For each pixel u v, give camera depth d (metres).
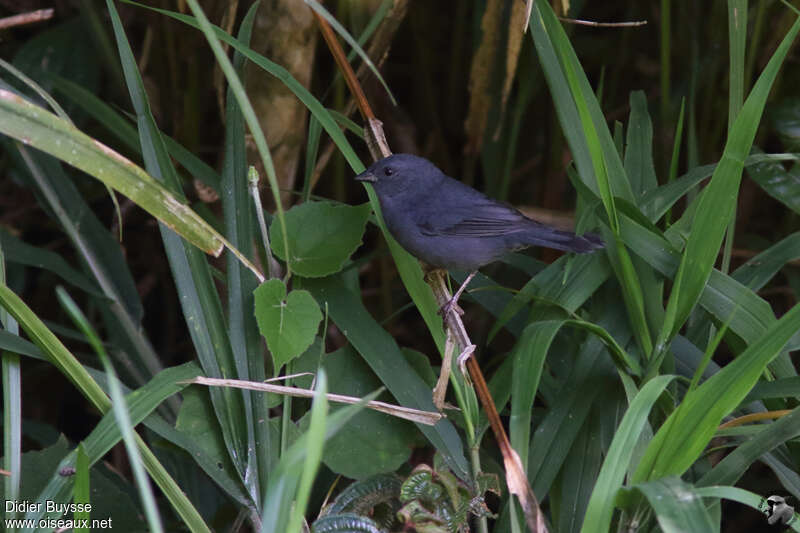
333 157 11.27
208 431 6.81
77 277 8.84
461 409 6.71
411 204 8.70
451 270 8.91
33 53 11.46
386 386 7.16
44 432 10.40
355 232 7.52
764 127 10.32
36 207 12.26
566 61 6.68
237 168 7.42
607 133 7.80
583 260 7.82
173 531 8.38
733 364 5.64
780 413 6.61
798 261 9.45
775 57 6.27
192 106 10.37
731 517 10.63
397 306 12.30
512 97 12.64
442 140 12.55
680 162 11.30
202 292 7.02
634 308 7.24
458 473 6.88
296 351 6.53
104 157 5.76
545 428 7.07
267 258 7.34
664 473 5.76
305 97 7.19
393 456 6.97
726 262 7.91
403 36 13.38
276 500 4.68
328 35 8.12
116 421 6.06
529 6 6.88
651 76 12.58
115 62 11.08
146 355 9.02
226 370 6.88
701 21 11.69
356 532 6.42
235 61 7.52
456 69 12.43
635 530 6.04
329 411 7.20
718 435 6.73
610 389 7.29
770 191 8.76
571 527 6.84
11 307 6.00
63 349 6.13
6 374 6.46
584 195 7.61
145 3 9.90
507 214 8.48
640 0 12.40
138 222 12.25
